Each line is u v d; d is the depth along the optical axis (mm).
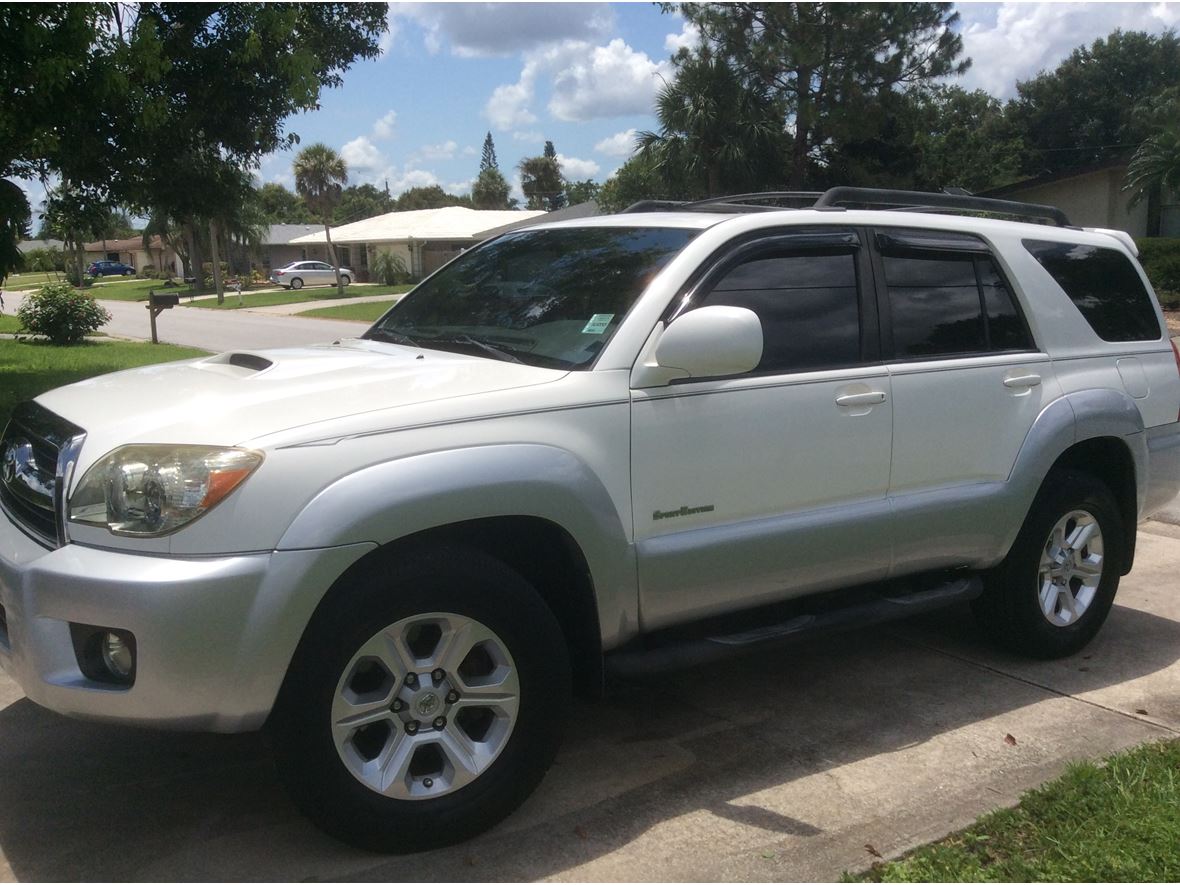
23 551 2898
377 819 2891
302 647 2762
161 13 12688
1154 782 3318
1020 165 49812
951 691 4281
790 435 3598
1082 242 4781
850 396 3742
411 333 4070
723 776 3516
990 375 4176
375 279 60094
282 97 13648
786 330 3697
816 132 32688
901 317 4004
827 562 3746
